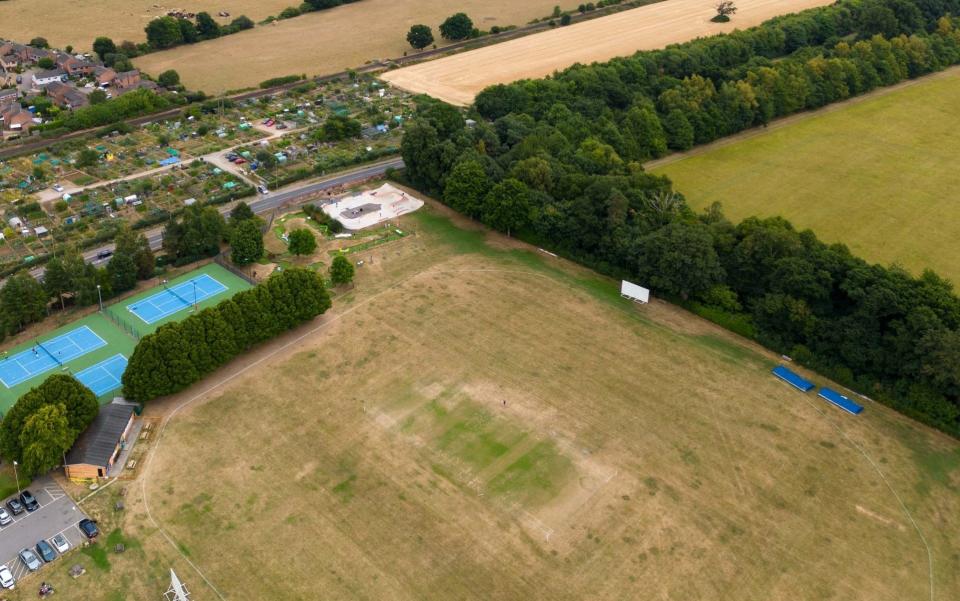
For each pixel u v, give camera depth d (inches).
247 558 4601.4
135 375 5556.1
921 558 4729.3
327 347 6446.9
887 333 6092.5
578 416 5772.6
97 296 6983.3
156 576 4480.8
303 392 5940.0
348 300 7096.5
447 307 7022.6
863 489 5211.6
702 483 5221.5
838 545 4795.8
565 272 7657.5
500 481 5187.0
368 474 5216.5
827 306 6505.9
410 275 7519.7
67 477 5142.7
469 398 5920.3
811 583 4549.7
